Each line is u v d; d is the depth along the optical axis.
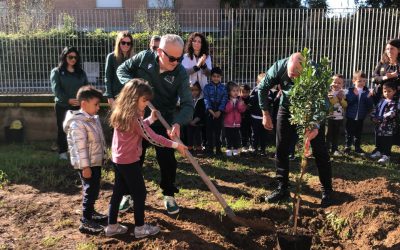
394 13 9.06
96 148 4.29
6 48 8.82
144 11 12.88
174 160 4.63
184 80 4.51
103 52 9.05
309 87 3.71
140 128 3.94
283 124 5.00
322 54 9.17
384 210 4.56
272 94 7.29
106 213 4.81
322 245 4.25
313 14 9.08
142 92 3.89
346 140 7.63
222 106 7.18
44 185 5.75
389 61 7.28
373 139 8.78
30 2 13.10
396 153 7.66
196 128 7.45
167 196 4.75
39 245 4.04
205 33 9.60
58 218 4.68
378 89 7.46
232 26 9.12
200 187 5.73
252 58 9.18
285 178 5.18
